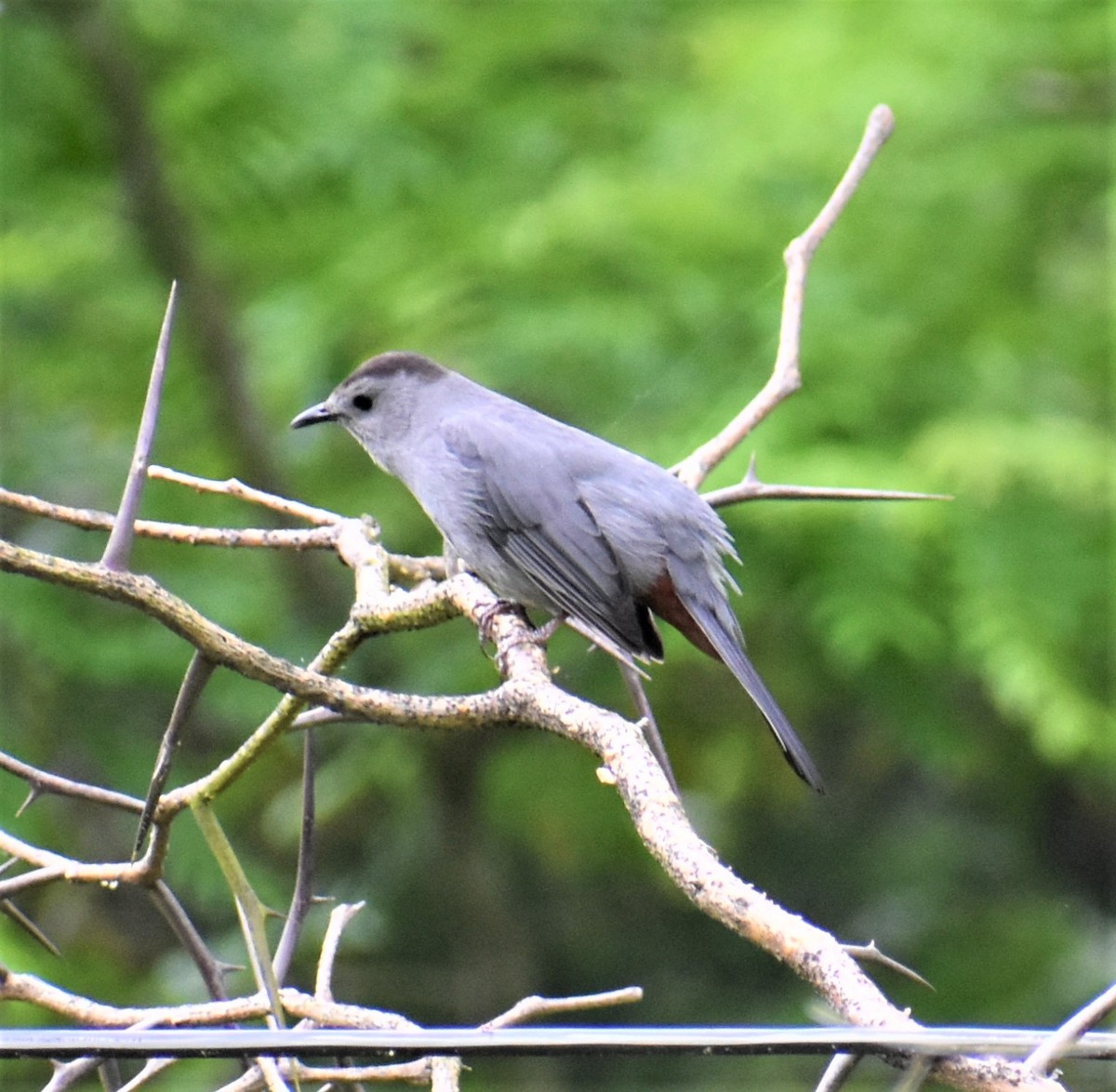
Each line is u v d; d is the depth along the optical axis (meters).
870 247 13.17
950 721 12.51
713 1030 2.58
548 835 14.51
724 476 11.05
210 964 4.00
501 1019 3.49
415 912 15.49
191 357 13.59
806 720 14.59
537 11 14.59
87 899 13.30
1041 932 14.84
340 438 13.73
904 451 11.47
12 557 3.12
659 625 12.54
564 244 12.61
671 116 13.61
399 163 13.63
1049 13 13.34
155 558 13.40
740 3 14.64
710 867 3.04
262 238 14.16
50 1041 2.73
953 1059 2.55
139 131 12.97
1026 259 13.35
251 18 14.09
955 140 13.30
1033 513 11.59
